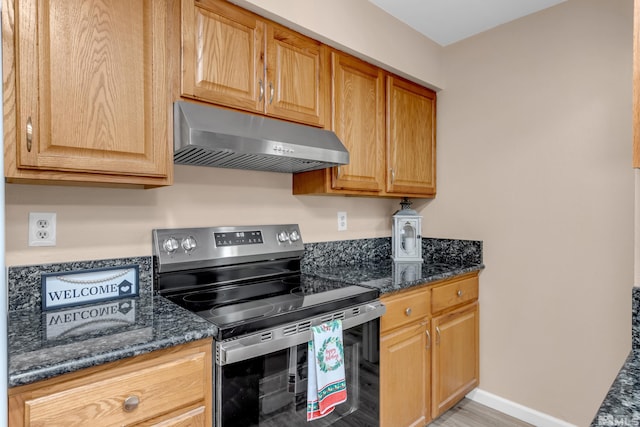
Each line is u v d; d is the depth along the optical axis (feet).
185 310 4.05
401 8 6.59
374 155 6.66
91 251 4.47
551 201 6.53
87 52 3.53
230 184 5.79
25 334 3.26
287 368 4.06
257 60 4.96
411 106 7.49
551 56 6.53
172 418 3.26
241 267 5.62
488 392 7.37
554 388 6.48
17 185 3.99
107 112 3.66
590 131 6.09
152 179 4.02
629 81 5.70
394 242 7.98
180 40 4.25
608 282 5.90
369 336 5.12
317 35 5.59
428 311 6.25
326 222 7.18
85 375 2.81
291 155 4.81
